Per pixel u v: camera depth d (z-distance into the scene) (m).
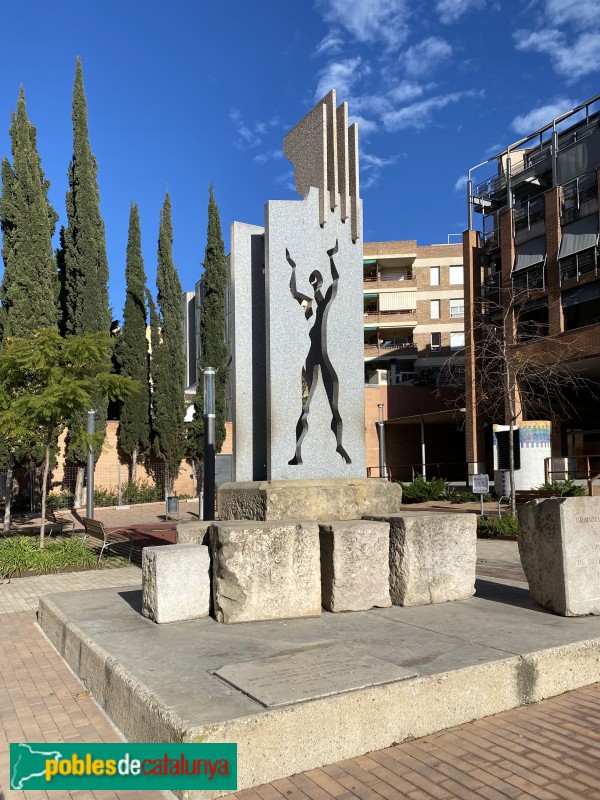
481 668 4.30
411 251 46.00
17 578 11.43
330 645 4.88
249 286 8.34
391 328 46.50
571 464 25.72
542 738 3.91
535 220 29.00
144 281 31.25
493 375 27.12
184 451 31.56
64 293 30.03
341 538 6.10
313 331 8.29
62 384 12.73
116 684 4.46
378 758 3.71
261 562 5.80
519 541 6.55
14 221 23.56
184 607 5.94
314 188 8.16
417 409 38.19
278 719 3.54
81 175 28.81
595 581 5.94
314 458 7.86
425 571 6.40
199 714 3.56
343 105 8.38
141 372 30.53
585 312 26.28
